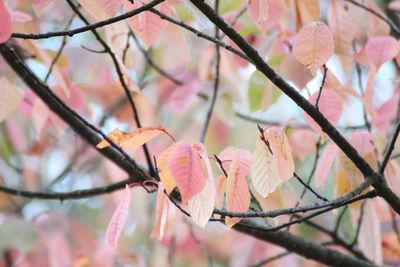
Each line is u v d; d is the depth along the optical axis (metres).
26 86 2.68
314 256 2.62
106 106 2.92
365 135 2.39
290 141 2.70
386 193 2.28
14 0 2.59
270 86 2.54
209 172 2.13
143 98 2.85
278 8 2.38
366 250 2.53
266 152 2.20
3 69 2.52
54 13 2.93
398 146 2.39
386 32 2.60
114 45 2.47
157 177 2.27
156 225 2.18
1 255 2.91
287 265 2.92
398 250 2.74
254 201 2.37
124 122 2.88
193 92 2.80
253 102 2.62
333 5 2.52
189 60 2.55
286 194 2.87
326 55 2.20
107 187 2.61
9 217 2.89
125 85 2.47
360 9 2.61
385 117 2.57
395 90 2.68
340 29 2.52
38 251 2.89
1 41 2.20
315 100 2.31
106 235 2.15
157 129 2.16
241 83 2.83
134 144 2.17
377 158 2.50
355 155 2.27
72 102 2.64
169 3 2.29
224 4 2.59
